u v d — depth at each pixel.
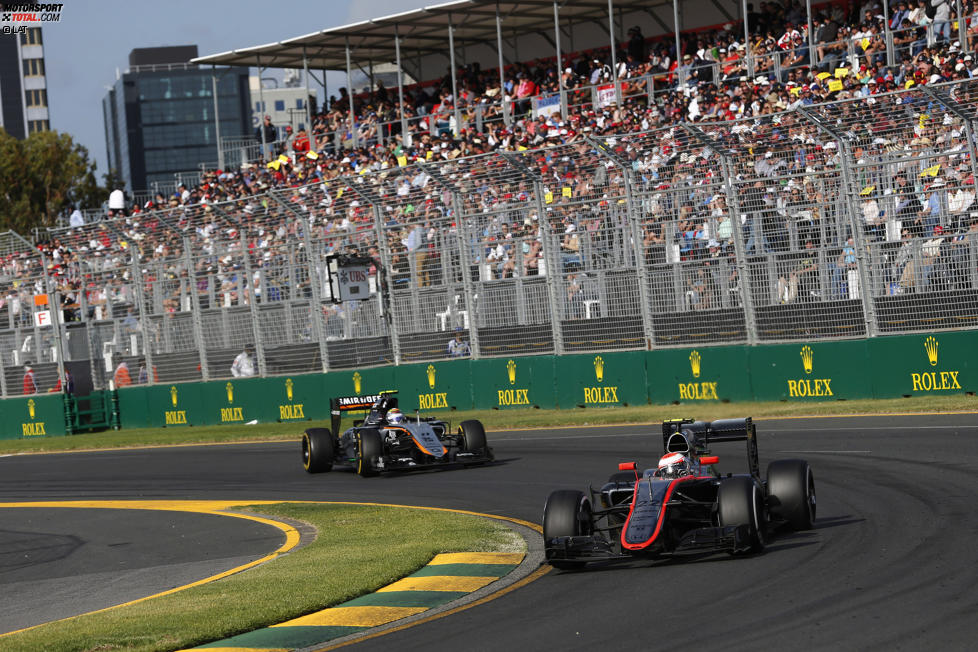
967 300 42.75
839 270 45.59
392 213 56.88
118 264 67.50
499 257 54.31
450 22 74.06
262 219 61.16
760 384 47.66
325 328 59.59
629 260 51.03
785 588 17.97
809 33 59.16
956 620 15.29
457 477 36.94
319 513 32.41
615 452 38.75
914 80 52.28
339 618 19.16
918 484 27.36
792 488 22.36
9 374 70.69
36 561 29.17
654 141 48.84
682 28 74.38
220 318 63.28
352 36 80.56
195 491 40.38
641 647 15.48
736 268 48.06
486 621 17.98
